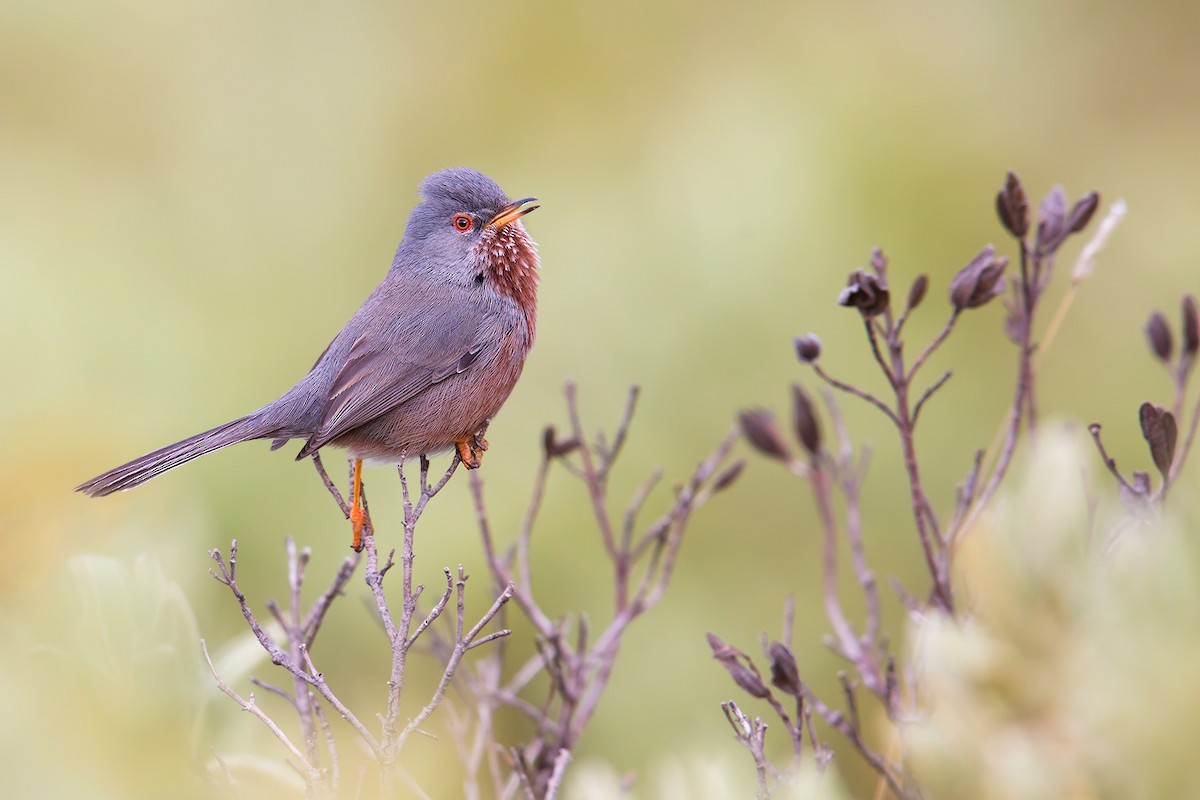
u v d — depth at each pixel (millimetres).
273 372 12672
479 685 7754
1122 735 4270
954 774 4844
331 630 10766
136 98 15492
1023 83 14625
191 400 12008
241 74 15711
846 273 12508
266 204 14867
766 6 15469
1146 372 12773
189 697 5867
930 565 6680
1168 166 14195
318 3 16000
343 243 14516
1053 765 4602
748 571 11812
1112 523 5691
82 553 6309
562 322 12672
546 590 11461
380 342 9250
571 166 14609
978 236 12969
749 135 13148
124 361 12031
